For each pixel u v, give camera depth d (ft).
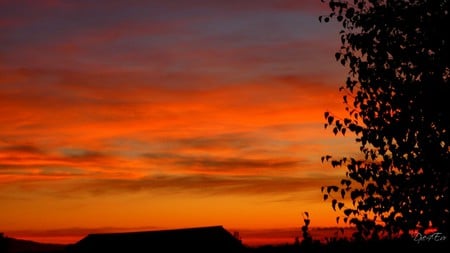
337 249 49.49
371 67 47.96
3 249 157.99
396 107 46.96
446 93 45.88
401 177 46.85
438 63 46.47
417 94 46.50
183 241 132.16
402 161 46.93
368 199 47.62
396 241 48.19
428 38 46.73
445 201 46.06
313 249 50.42
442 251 46.62
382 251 48.34
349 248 49.34
